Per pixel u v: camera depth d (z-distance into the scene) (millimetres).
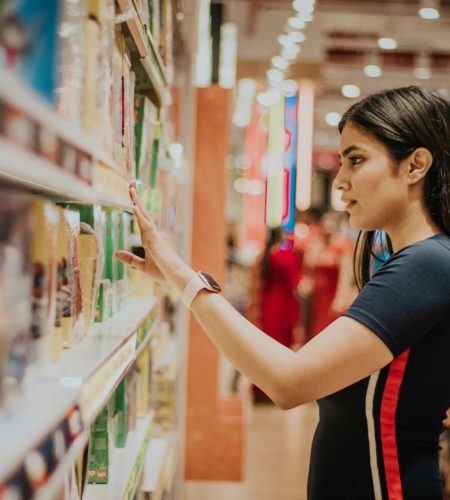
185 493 4531
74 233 1314
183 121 4285
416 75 10625
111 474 1707
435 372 1510
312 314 9516
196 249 4832
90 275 1480
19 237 781
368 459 1550
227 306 1524
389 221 1639
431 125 1591
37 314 917
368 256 1991
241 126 17422
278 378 1408
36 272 911
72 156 802
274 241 7918
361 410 1548
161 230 2451
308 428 6250
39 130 669
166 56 2430
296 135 11664
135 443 1990
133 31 1622
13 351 765
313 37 8789
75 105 871
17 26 635
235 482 4789
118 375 1306
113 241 1833
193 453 4840
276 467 5098
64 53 813
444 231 1619
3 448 644
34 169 650
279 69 9328
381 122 1582
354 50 9625
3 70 593
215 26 5855
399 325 1437
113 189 1164
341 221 10883
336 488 1600
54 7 746
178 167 3363
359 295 1498
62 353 1188
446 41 9109
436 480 1554
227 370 8281
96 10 1048
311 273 9914
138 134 1985
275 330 7734
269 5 7922
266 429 6188
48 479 729
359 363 1426
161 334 3328
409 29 8609
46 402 818
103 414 1648
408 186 1610
